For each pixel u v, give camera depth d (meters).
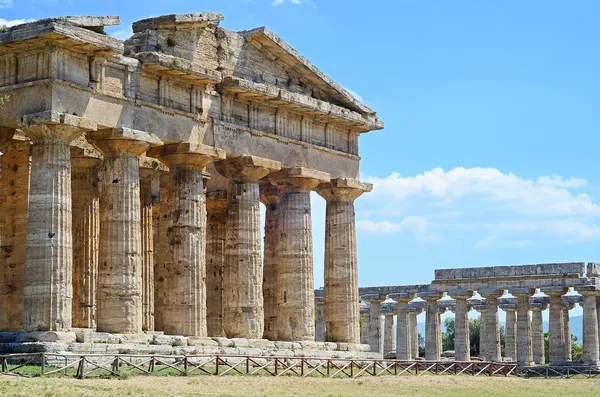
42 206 60.47
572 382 79.19
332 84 79.81
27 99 61.47
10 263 68.19
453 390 64.12
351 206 82.50
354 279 81.69
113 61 64.38
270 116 75.88
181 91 69.19
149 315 74.81
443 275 115.12
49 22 59.78
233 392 53.09
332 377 66.31
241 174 73.56
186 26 69.75
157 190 82.94
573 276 107.44
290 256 77.50
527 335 111.62
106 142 64.62
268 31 74.44
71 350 59.03
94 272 70.75
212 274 82.69
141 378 56.34
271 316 81.44
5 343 59.19
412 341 134.12
